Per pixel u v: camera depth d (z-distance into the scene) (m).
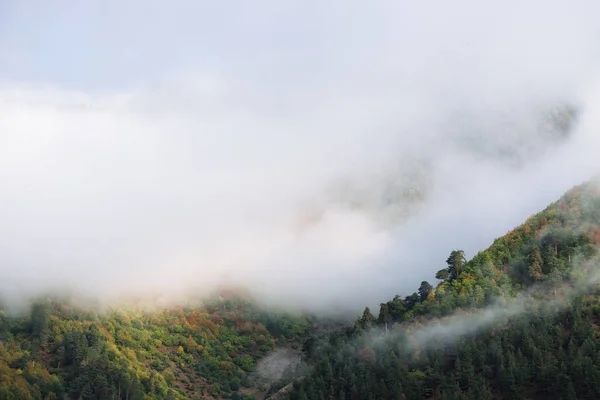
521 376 179.88
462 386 186.12
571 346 181.75
